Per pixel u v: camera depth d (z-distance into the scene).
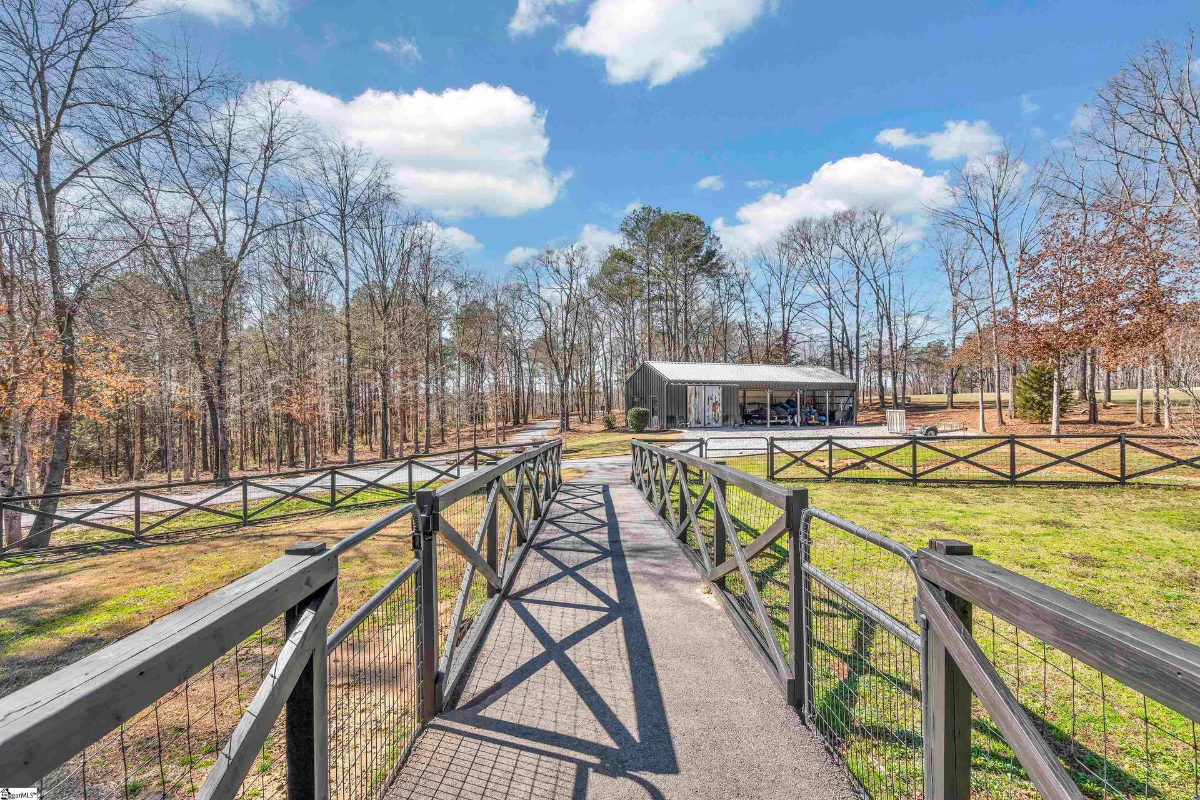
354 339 24.61
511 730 2.16
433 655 2.26
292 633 1.26
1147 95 14.85
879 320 34.62
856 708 2.29
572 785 1.83
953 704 1.32
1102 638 0.85
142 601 4.84
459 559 5.30
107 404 10.86
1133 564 4.56
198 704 2.66
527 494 5.58
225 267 15.38
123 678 0.73
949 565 1.29
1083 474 10.02
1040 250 17.17
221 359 15.46
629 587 3.87
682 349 42.41
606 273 37.16
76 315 8.91
